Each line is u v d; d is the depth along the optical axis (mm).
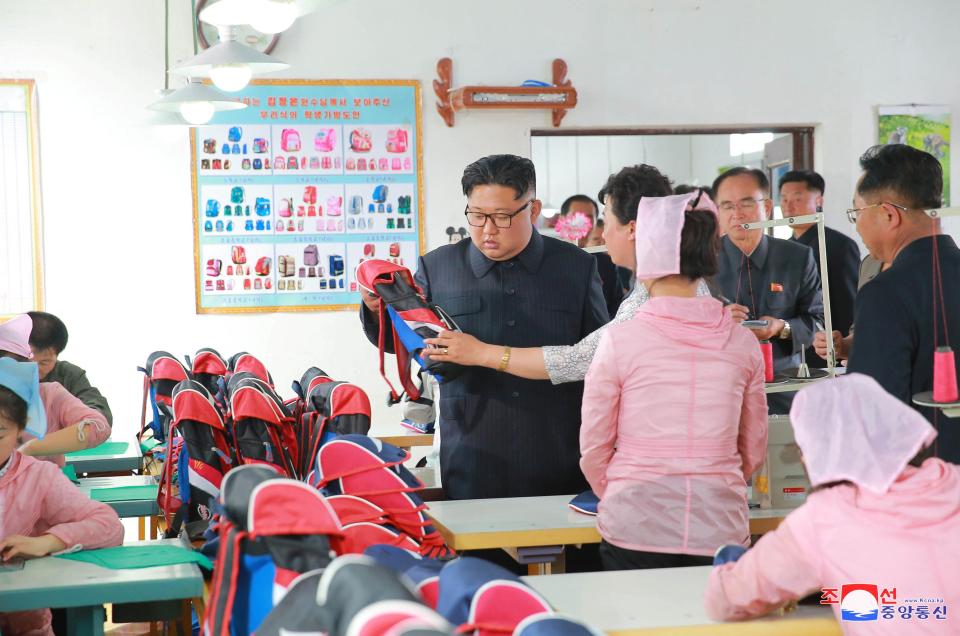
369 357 5559
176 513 2852
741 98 5812
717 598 1779
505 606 1423
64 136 5246
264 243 5441
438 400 3137
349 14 5461
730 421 2186
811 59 5875
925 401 2035
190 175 5359
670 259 2148
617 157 8773
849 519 1608
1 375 2391
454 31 5555
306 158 5457
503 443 2723
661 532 2168
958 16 5984
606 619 1815
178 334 5383
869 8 5910
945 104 5992
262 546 1559
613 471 2250
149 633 3494
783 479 2607
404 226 5551
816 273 4031
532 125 5656
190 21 5309
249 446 2705
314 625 1271
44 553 2291
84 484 3553
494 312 2715
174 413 2777
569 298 2723
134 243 5328
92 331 5301
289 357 5488
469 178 2605
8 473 2377
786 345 3879
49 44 5219
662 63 5738
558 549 2436
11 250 5227
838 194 5918
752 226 2984
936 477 1610
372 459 2160
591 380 2238
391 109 5516
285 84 5414
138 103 5301
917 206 2426
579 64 5664
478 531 2369
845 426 1627
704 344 2172
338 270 5508
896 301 2320
